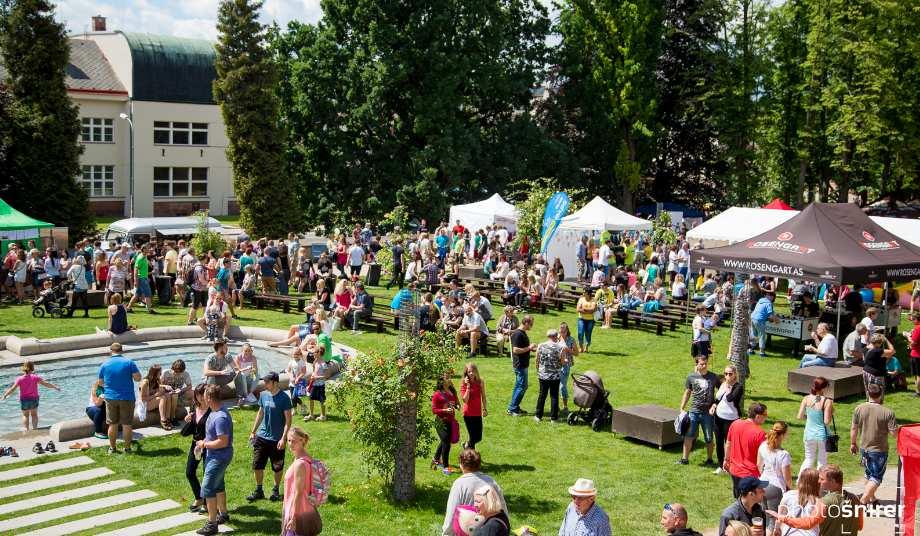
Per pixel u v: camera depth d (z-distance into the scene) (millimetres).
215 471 10492
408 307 11617
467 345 21234
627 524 10867
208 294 23297
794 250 18750
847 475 13008
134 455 13422
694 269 19969
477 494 8125
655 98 50219
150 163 58594
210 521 10562
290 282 30250
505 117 48750
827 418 11992
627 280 27484
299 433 9141
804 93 44375
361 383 11664
